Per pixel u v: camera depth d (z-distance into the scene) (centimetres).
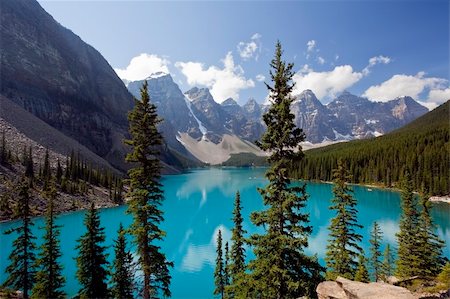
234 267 3478
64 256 5538
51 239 2867
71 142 17388
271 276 1822
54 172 11725
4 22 19812
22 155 11744
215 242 7025
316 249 5994
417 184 13112
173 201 13438
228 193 15938
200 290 4397
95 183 12231
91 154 18188
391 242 6462
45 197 8906
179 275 4991
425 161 14212
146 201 2292
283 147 1850
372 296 1409
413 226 4294
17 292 3003
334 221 3103
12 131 13338
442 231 7494
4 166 9756
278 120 1838
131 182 2284
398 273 4016
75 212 9000
